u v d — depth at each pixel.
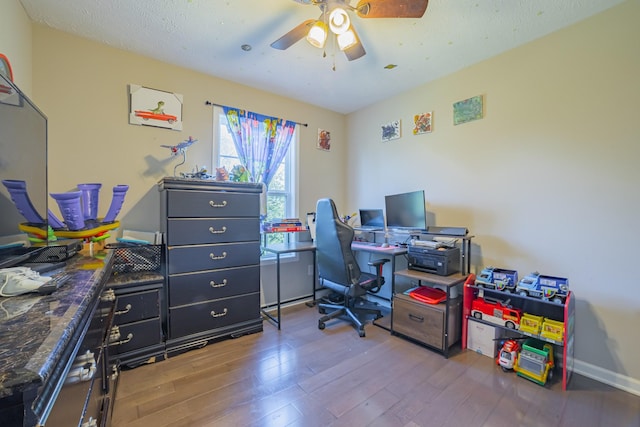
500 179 2.42
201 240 2.32
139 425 1.48
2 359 0.47
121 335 1.97
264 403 1.67
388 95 3.29
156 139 2.52
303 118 3.50
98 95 2.26
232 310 2.48
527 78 2.25
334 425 1.50
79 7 1.84
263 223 3.07
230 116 2.89
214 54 2.43
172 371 1.98
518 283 2.11
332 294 3.72
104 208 2.29
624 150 1.84
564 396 1.74
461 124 2.68
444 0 1.76
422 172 3.02
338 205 3.85
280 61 2.54
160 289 2.14
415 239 2.87
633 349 1.81
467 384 1.86
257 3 1.81
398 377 1.93
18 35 1.77
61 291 0.88
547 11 1.88
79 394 0.77
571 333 1.94
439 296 2.46
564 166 2.08
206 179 2.45
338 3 1.57
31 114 1.24
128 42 2.25
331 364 2.09
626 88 1.82
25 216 1.16
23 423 0.43
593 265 1.96
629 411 1.61
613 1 1.79
